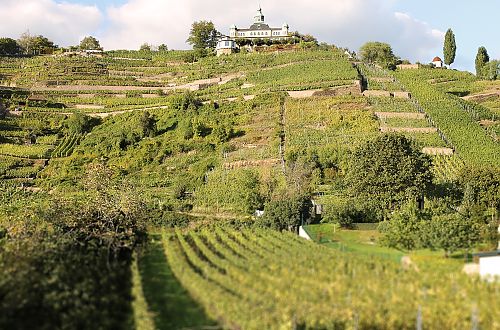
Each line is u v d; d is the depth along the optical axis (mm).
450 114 111625
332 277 37875
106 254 48781
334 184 80375
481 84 146625
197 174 89625
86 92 135500
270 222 66312
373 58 155625
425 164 70188
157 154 99312
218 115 110375
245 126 105375
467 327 29719
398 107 111312
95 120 118750
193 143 100750
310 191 77312
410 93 122250
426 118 107688
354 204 65812
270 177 83500
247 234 60531
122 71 154875
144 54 176875
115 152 102188
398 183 66438
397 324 30656
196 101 118188
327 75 125938
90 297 35094
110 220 54219
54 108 125250
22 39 183375
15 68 153750
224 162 92188
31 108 123188
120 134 107125
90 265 42469
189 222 73250
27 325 29953
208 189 83438
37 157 100812
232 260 47281
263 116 108188
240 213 76562
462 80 151125
